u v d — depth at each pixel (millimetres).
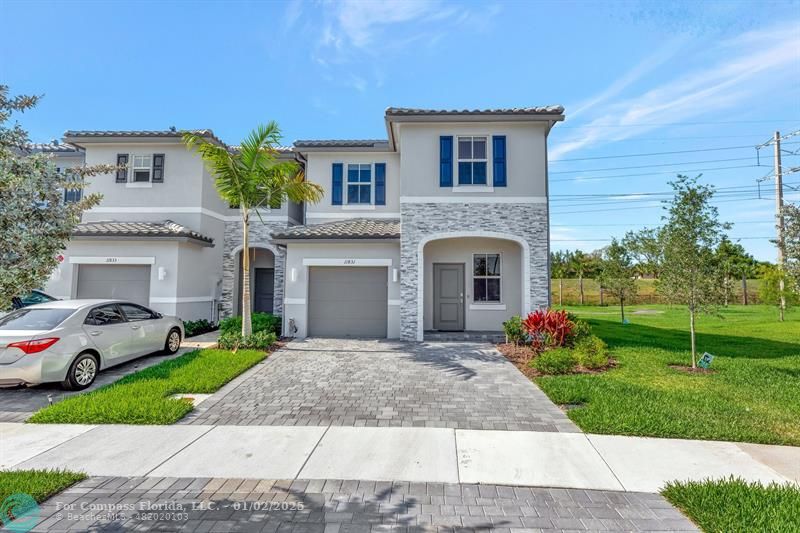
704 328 17828
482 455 5160
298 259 14500
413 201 13820
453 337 13750
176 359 10234
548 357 9711
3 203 3658
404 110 13500
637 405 6898
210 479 4512
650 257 10820
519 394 7836
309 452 5223
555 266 43406
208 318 16609
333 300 14805
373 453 5203
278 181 12414
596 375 9172
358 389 8141
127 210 16203
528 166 13828
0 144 3766
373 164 16781
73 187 4391
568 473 4695
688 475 4656
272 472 4680
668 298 10211
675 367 10062
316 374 9305
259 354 10914
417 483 4445
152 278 14438
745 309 27141
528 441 5621
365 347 12523
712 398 7352
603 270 21188
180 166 16297
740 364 10320
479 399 7535
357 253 14422
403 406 7133
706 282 9594
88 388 8211
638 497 4195
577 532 3592
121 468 4762
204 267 16375
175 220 16109
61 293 14328
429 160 13922
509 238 13703
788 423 6184
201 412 6781
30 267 3832
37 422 6215
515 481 4504
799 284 8945
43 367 7461
